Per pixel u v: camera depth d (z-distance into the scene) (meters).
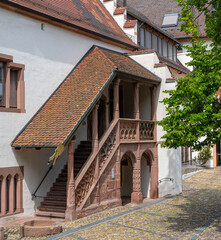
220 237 11.47
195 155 32.78
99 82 15.23
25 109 14.50
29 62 14.80
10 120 13.79
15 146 13.47
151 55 20.14
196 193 20.98
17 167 13.89
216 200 18.55
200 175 28.39
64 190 15.08
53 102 15.27
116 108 16.36
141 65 20.42
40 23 15.36
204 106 11.33
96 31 18.50
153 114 19.58
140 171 18.47
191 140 11.81
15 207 13.92
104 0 23.03
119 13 22.38
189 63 12.38
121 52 20.94
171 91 12.21
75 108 14.22
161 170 20.08
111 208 15.92
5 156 13.45
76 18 17.78
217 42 15.20
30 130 13.98
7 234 11.84
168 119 11.80
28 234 11.60
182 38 34.56
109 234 11.73
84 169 14.45
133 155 17.66
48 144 12.73
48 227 11.66
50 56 15.88
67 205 13.65
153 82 19.02
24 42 14.58
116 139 16.33
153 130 19.53
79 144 17.61
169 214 15.05
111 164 16.14
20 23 14.40
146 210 15.91
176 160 21.19
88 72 16.31
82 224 13.03
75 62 17.33
